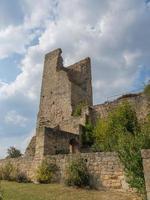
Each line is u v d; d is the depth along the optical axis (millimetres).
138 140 13969
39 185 18766
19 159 23469
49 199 14500
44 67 43094
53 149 22906
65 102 37250
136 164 13273
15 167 23344
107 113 29406
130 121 25453
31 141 29688
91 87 40719
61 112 37188
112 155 17125
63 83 38906
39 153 22016
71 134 25984
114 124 26078
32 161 22234
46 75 42031
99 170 17328
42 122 38562
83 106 33719
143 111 26891
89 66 41875
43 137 22484
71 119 30719
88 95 39781
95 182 17203
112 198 14359
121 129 23781
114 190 16188
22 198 14812
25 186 18516
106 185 16688
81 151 26625
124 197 14453
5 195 15508
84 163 18141
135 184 13133
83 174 17594
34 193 16031
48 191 16422
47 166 20391
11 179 22266
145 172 10414
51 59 42750
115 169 16656
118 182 16250
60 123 31391
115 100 29422
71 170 18062
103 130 26984
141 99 27531
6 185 19188
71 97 36938
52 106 38688
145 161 10555
